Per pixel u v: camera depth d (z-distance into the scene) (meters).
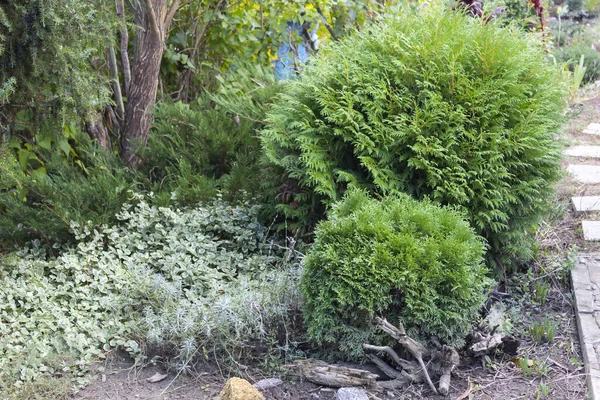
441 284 3.46
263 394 3.37
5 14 3.90
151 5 5.40
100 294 4.14
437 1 5.00
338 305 3.44
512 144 4.21
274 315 3.72
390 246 3.42
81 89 4.32
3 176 4.32
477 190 4.23
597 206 5.34
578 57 10.59
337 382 3.39
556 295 4.30
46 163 5.51
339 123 4.23
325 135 4.36
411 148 4.15
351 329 3.46
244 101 5.88
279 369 3.55
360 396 3.24
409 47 4.39
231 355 3.58
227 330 3.61
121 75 6.66
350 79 4.42
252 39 7.02
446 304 3.44
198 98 6.43
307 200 4.62
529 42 4.84
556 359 3.57
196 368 3.62
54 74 4.20
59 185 4.97
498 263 4.54
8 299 3.98
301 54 8.18
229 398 3.08
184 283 4.27
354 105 4.38
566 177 6.02
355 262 3.36
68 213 4.61
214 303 3.81
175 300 4.00
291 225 4.63
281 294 3.84
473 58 4.45
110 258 4.38
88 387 3.46
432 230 3.58
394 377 3.42
